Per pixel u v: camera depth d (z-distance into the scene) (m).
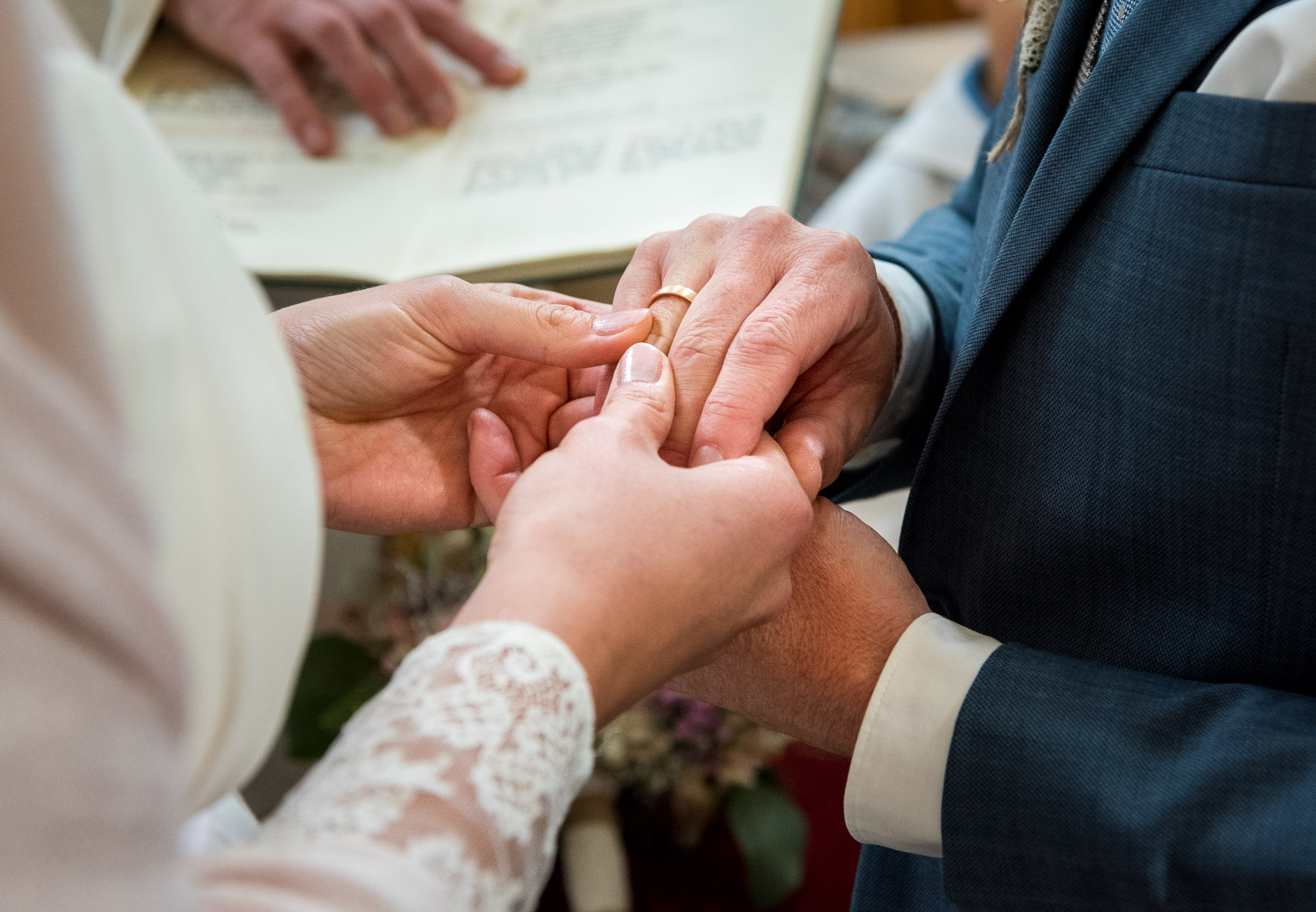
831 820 1.10
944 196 1.34
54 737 0.31
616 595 0.53
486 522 0.70
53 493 0.31
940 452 0.66
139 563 0.33
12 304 0.32
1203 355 0.58
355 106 0.98
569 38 0.99
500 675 0.49
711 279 0.66
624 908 0.98
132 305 0.40
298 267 0.87
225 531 0.43
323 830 0.46
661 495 0.55
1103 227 0.60
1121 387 0.60
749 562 0.57
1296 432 0.56
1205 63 0.59
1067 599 0.62
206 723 0.44
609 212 0.85
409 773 0.47
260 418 0.45
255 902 0.41
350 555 1.03
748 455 0.61
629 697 0.54
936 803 0.60
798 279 0.65
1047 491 0.62
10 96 0.32
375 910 0.43
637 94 0.93
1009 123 0.65
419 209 0.90
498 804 0.47
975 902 0.58
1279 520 0.57
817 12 0.92
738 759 0.96
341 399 0.67
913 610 0.64
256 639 0.44
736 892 1.02
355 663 0.96
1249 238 0.57
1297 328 0.56
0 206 0.31
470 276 0.84
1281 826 0.52
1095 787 0.56
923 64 1.63
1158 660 0.60
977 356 0.63
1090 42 0.62
